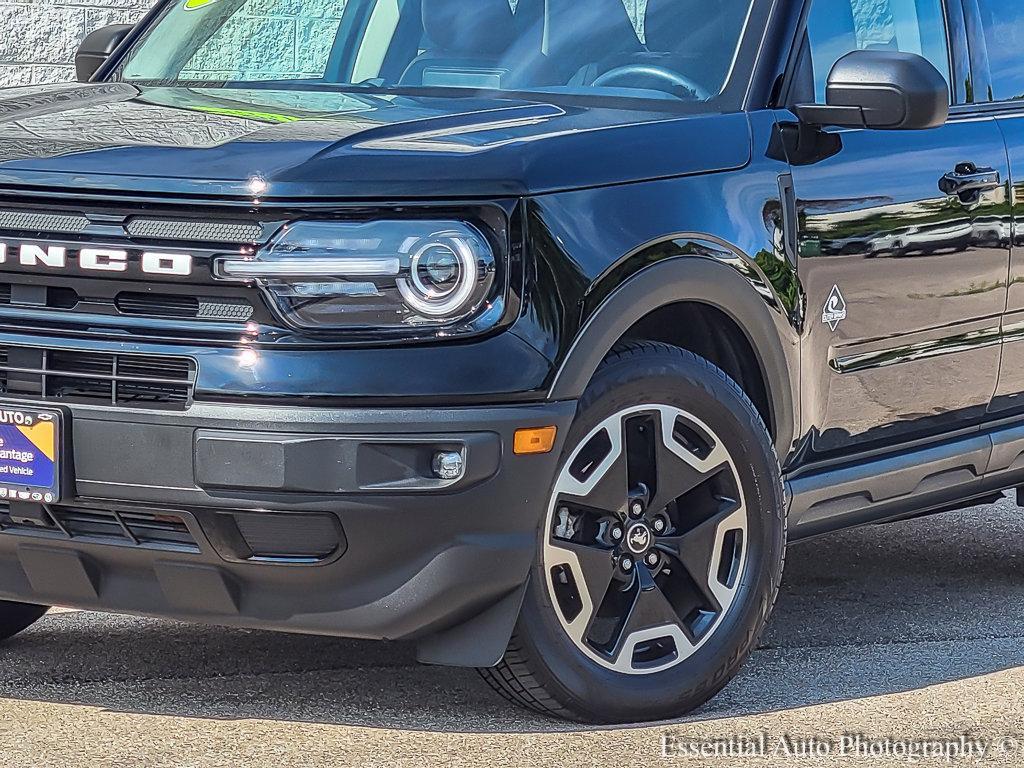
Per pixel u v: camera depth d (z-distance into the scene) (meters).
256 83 5.64
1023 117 6.09
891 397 5.47
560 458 4.47
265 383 4.13
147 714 4.65
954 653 5.69
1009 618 6.26
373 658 5.29
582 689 4.60
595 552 4.60
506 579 4.36
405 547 4.26
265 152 4.31
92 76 5.93
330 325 4.17
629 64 5.27
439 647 4.43
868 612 6.26
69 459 4.24
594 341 4.39
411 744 4.45
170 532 4.29
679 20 5.34
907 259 5.41
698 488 4.85
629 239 4.48
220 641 5.44
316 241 4.17
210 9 6.04
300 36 5.74
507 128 4.61
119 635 5.49
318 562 4.25
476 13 5.52
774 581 4.97
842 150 5.25
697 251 4.66
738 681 5.22
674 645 4.79
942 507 6.11
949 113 5.82
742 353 5.00
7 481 4.29
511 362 4.25
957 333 5.67
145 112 4.83
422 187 4.23
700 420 4.76
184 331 4.19
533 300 4.29
